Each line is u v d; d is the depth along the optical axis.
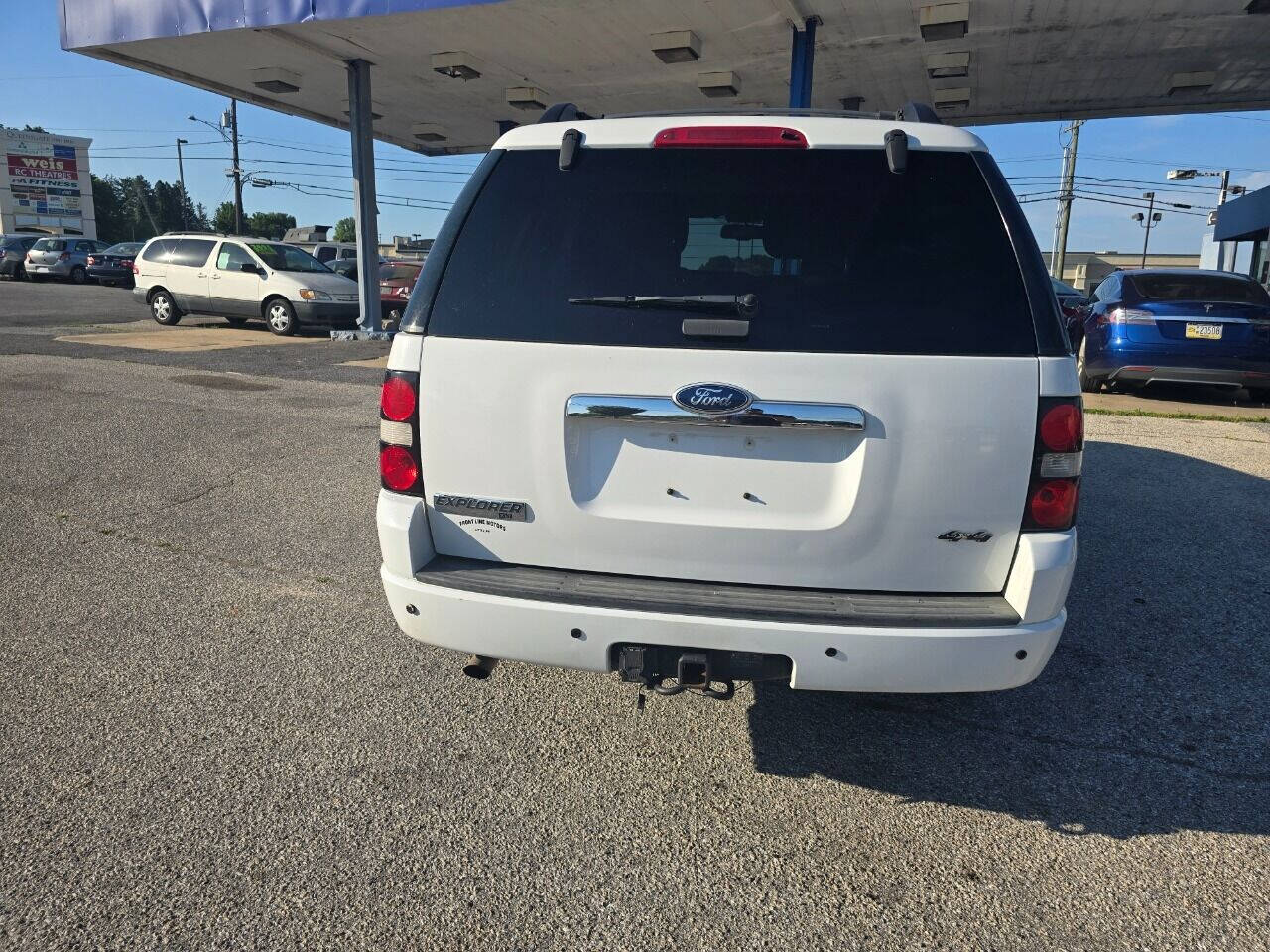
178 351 13.43
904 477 2.49
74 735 3.17
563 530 2.67
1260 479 7.04
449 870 2.55
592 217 2.69
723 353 2.52
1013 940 2.33
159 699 3.43
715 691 2.65
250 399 9.65
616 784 2.98
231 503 5.94
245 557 4.96
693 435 2.57
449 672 3.71
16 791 2.83
